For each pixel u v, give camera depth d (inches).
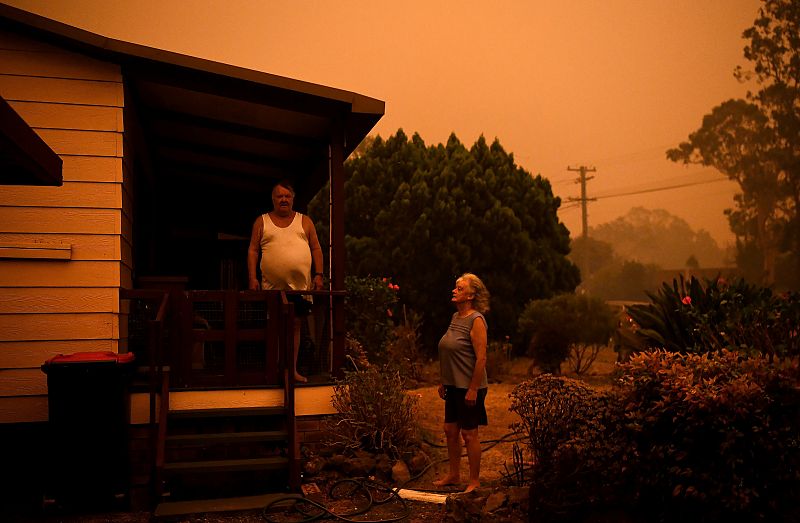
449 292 736.3
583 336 516.7
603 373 542.3
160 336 257.6
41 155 199.8
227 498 237.0
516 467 242.2
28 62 273.4
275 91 297.0
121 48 273.3
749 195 1894.7
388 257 754.2
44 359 266.1
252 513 227.1
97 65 279.0
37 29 266.4
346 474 261.9
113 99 279.3
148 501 241.9
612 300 2081.7
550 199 864.3
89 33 269.6
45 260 268.8
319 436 279.6
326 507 232.8
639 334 429.1
